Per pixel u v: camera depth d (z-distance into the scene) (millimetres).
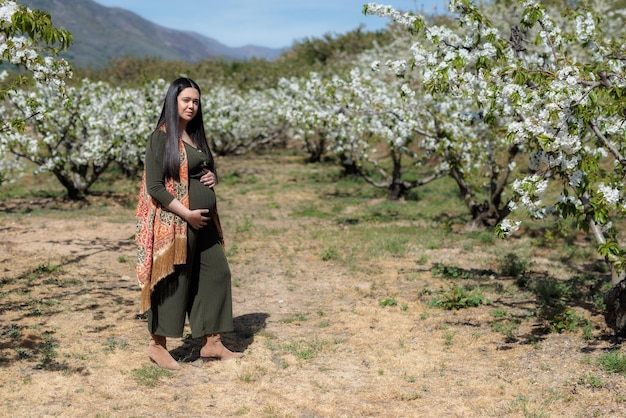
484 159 10633
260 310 6383
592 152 6559
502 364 4820
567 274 7840
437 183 16938
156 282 4391
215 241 4758
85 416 3781
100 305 6172
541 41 5898
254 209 13586
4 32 4418
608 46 5902
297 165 22281
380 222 11859
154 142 4461
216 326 4777
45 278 7152
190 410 3961
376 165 14602
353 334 5602
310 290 7141
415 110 10836
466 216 12234
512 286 7152
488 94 5020
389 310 6316
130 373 4496
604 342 5188
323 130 16125
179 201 4445
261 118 23406
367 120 13227
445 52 5703
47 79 4719
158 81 16750
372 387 4402
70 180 14266
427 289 6980
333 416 3932
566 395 4184
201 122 4723
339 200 14688
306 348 5172
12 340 5023
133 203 14039
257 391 4301
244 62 43719
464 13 5598
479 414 3955
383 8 5820
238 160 24000
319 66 35719
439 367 4789
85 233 10211
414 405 4102
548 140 4297
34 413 3781
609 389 4238
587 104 4562
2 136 11742
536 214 5277
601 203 4535
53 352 4781
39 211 12555
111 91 16562
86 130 14297
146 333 5398
